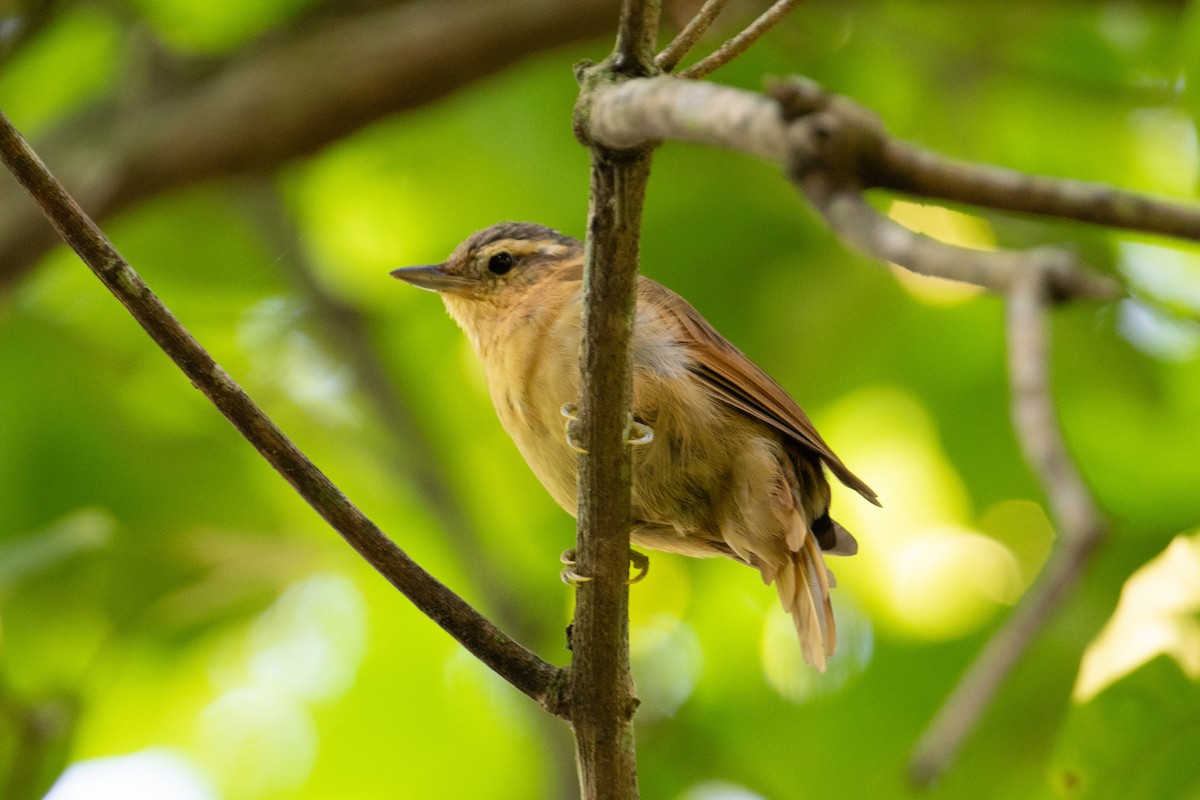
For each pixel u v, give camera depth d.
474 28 11.80
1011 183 5.04
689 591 13.20
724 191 13.62
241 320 14.44
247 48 12.20
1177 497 11.57
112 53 13.13
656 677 13.06
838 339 13.34
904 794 12.15
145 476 13.58
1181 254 12.05
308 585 13.87
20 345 13.75
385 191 14.48
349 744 13.64
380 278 14.55
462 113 13.85
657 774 12.57
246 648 13.73
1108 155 13.57
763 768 12.55
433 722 13.66
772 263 13.52
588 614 6.04
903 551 13.30
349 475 13.94
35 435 13.62
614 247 5.46
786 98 4.87
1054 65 13.49
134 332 14.02
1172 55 12.77
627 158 5.30
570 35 11.88
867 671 12.73
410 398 14.05
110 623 12.05
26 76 13.11
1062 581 6.67
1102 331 12.26
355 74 11.74
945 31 13.57
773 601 13.12
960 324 13.24
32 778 10.23
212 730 13.62
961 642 12.63
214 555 12.65
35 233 11.48
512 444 14.14
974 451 13.26
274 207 14.15
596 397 5.73
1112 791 8.61
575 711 6.11
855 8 13.15
